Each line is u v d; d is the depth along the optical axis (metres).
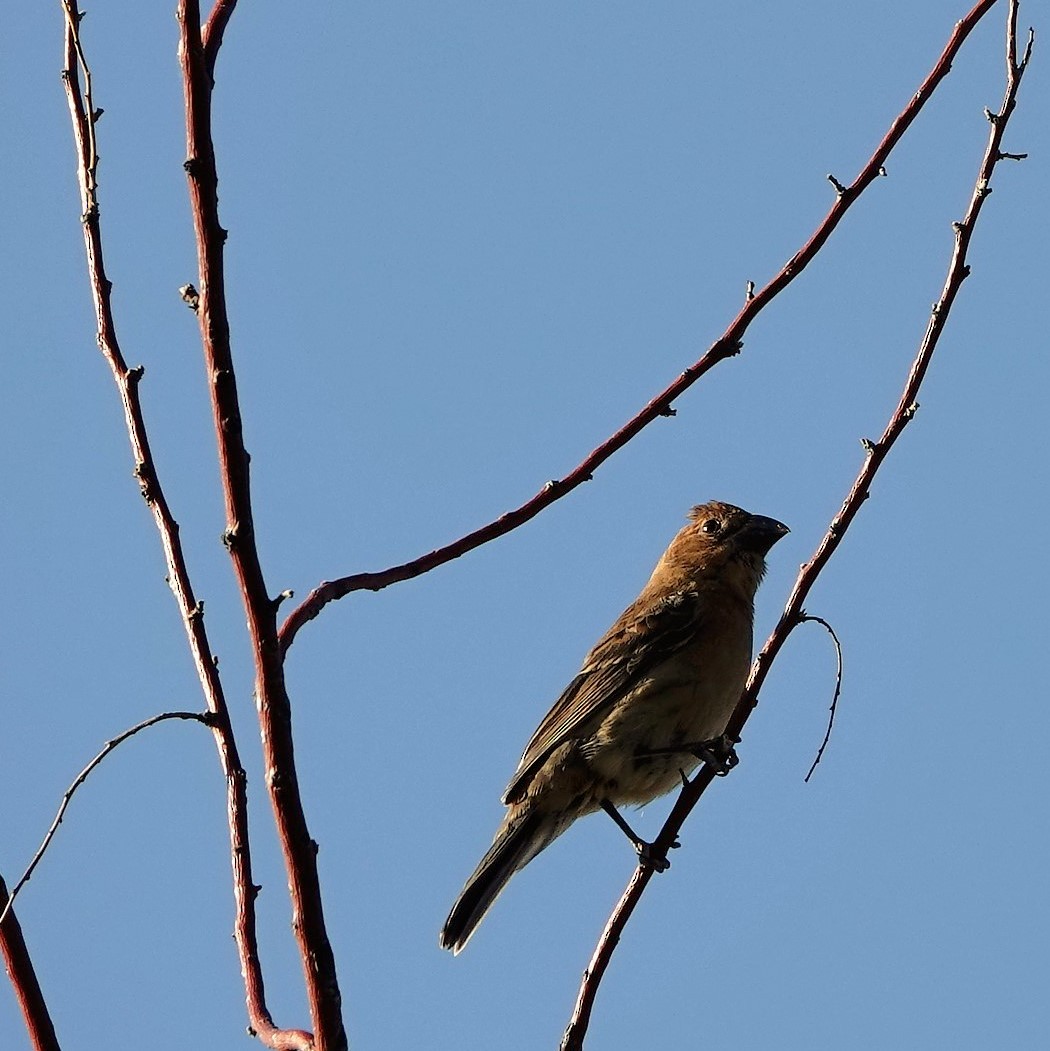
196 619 7.43
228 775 7.30
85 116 7.88
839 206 8.78
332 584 7.52
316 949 6.71
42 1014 6.88
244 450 6.76
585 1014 8.83
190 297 6.89
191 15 6.71
